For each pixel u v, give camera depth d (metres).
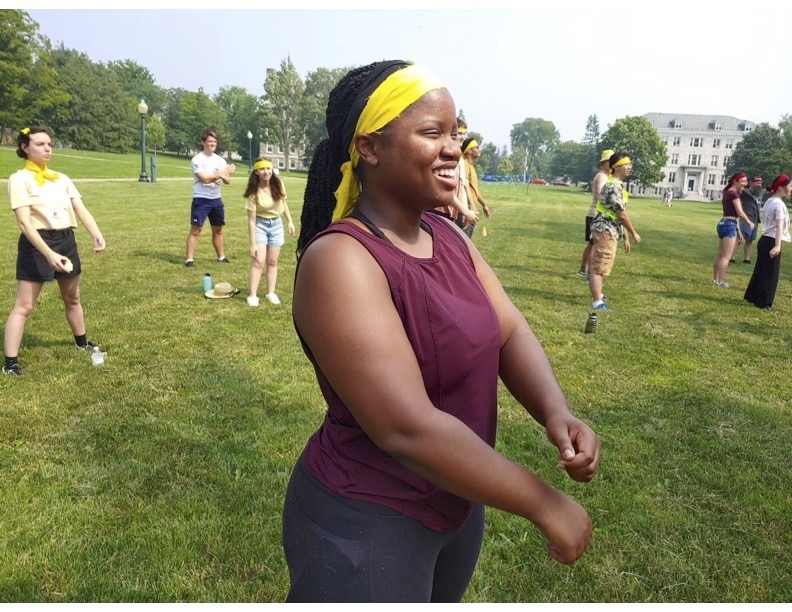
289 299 7.34
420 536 1.28
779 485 3.50
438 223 1.48
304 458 1.42
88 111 83.31
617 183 7.20
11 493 3.15
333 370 1.11
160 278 8.21
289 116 89.12
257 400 4.35
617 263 11.84
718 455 3.81
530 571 2.74
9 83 66.25
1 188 19.97
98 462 3.47
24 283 4.66
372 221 1.27
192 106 103.88
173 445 3.67
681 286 9.54
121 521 2.96
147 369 4.88
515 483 1.10
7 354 4.66
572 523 1.14
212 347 5.46
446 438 1.07
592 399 4.64
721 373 5.38
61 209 4.78
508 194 51.81
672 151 110.06
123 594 2.51
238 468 3.44
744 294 8.78
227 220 16.03
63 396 4.32
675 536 3.01
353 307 1.10
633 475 3.54
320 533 1.29
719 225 9.65
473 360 1.25
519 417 4.20
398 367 1.09
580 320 6.99
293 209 20.36
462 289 1.31
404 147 1.18
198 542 2.82
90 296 7.11
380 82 1.21
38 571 2.62
